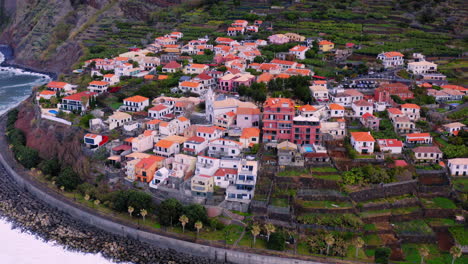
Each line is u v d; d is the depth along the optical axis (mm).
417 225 146875
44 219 168000
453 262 133375
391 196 157250
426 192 158625
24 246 153625
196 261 141750
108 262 144000
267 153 176500
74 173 186500
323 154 169375
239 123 194250
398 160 168375
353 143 175875
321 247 138625
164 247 148875
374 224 147125
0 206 179125
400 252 137500
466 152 170500
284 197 156000
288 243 142125
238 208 155625
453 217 149125
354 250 138875
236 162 167875
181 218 146625
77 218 168000
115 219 160000
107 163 182625
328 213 149000
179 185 164750
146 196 159625
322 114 196875
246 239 145000
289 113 179875
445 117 199500
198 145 179250
